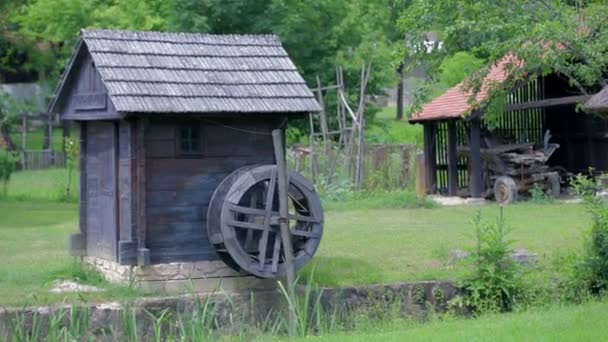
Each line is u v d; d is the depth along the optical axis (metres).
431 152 30.38
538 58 14.50
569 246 18.05
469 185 29.11
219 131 15.38
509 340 10.62
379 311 14.27
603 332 10.96
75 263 16.36
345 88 37.56
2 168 32.19
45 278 15.43
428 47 15.72
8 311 12.77
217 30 36.03
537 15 14.80
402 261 16.95
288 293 13.98
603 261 14.61
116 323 13.19
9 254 18.31
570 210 24.80
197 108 14.62
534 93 29.91
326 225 22.56
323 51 37.41
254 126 15.60
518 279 14.64
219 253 14.84
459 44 15.25
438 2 14.92
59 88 16.38
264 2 36.16
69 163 31.48
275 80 15.68
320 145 30.95
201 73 15.40
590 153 29.78
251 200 15.19
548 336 10.77
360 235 20.48
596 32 14.75
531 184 28.03
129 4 35.66
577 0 15.30
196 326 12.77
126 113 14.23
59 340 12.62
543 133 30.44
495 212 24.73
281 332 13.71
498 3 14.86
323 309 14.29
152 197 14.88
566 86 30.03
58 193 31.47
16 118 53.34
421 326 12.95
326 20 37.56
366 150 30.12
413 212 25.41
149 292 14.36
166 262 14.91
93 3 38.00
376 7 38.53
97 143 16.06
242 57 16.03
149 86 14.74
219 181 15.35
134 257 14.62
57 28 38.06
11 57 49.75
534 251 17.56
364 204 26.81
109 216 15.53
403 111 58.62
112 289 14.20
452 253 17.09
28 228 22.94
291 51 36.34
